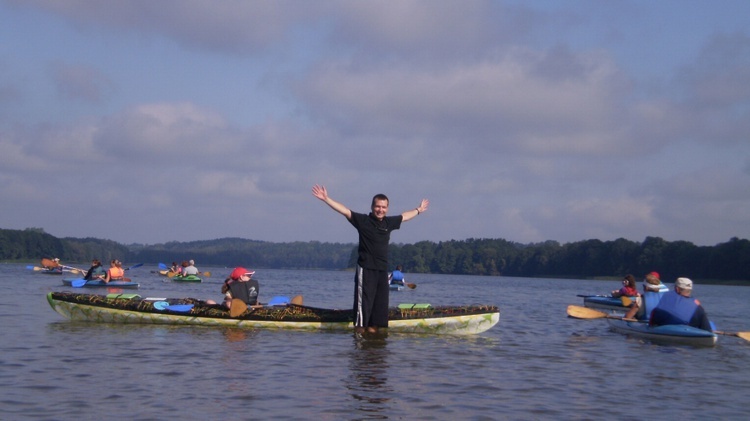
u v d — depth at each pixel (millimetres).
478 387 7711
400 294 33312
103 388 7168
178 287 31047
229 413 6270
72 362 8625
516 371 8844
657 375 9000
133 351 9617
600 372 9047
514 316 18328
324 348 10250
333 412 6398
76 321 13156
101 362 8672
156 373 8031
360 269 11516
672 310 12984
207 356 9312
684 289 13062
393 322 12359
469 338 12148
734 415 6805
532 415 6531
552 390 7699
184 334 11555
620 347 11750
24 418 5941
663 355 10945
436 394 7277
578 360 10047
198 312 12625
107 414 6141
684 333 12547
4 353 9203
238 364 8742
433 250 148250
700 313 12922
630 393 7715
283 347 10281
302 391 7238
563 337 13039
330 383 7676
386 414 6383
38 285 28969
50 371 8008
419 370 8633
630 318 13914
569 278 114500
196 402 6652
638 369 9438
